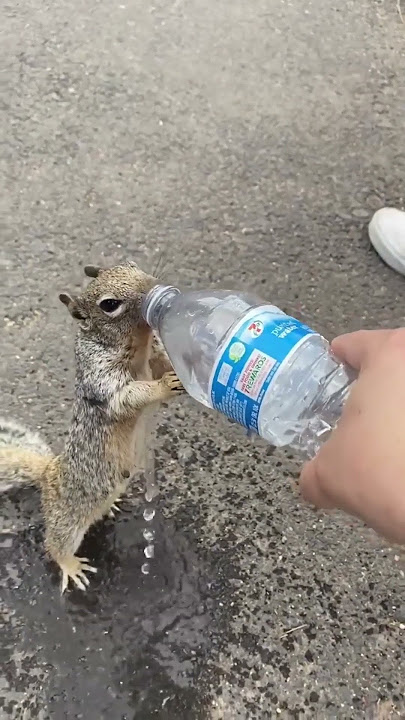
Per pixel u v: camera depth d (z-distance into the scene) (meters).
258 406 0.56
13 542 0.80
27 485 0.81
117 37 1.11
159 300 0.66
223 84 1.08
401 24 1.18
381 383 0.48
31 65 1.07
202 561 0.80
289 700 0.75
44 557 0.79
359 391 0.49
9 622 0.77
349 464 0.48
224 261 0.95
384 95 1.10
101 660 0.76
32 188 0.98
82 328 0.71
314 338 0.57
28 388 0.86
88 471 0.73
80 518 0.75
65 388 0.86
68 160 1.00
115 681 0.75
